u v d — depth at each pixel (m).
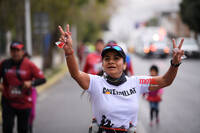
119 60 4.43
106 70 4.45
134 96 4.48
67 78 27.00
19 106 7.52
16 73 7.52
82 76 4.38
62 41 4.17
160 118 11.75
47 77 25.55
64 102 15.27
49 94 17.97
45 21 21.06
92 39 78.44
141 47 53.38
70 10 28.11
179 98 15.69
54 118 11.85
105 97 4.39
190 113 12.45
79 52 38.59
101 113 4.40
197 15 46.78
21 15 23.84
